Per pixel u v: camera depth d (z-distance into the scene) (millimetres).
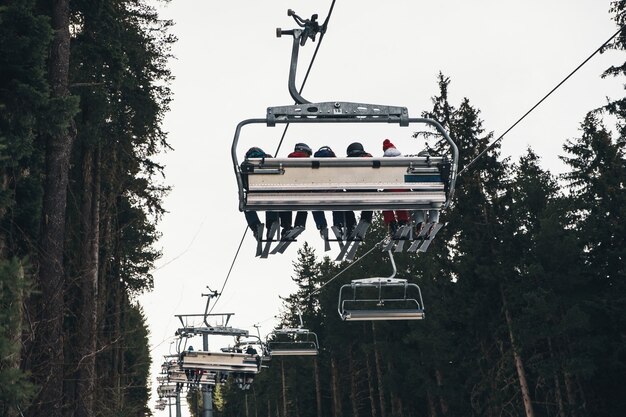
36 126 13586
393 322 58406
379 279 21500
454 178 8539
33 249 14320
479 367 45656
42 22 13094
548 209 43906
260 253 9734
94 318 15852
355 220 9953
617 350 37875
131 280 36625
